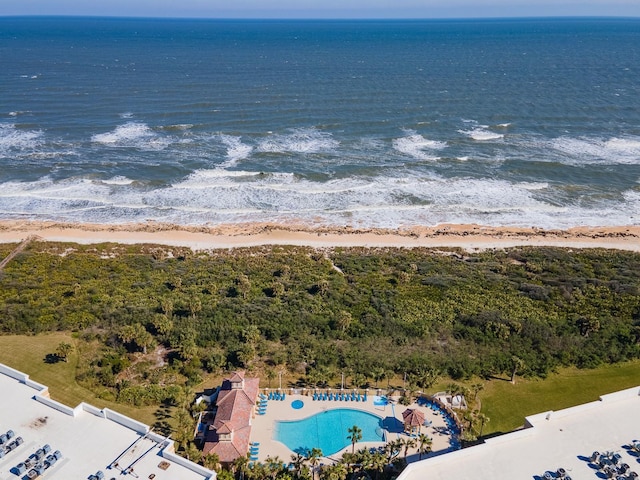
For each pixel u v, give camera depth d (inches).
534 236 3764.8
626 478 1632.6
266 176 4495.6
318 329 2679.6
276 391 2196.1
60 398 2171.5
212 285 3046.3
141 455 1659.7
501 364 2425.0
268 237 3708.2
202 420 2038.6
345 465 1820.9
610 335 2662.4
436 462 1675.7
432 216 4008.4
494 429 2080.5
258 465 1755.7
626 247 3641.7
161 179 4419.3
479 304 2928.2
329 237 3722.9
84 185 4318.4
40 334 2613.2
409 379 2295.8
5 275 3110.2
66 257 3368.6
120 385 2231.8
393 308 2874.0
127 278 3137.3
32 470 1568.7
